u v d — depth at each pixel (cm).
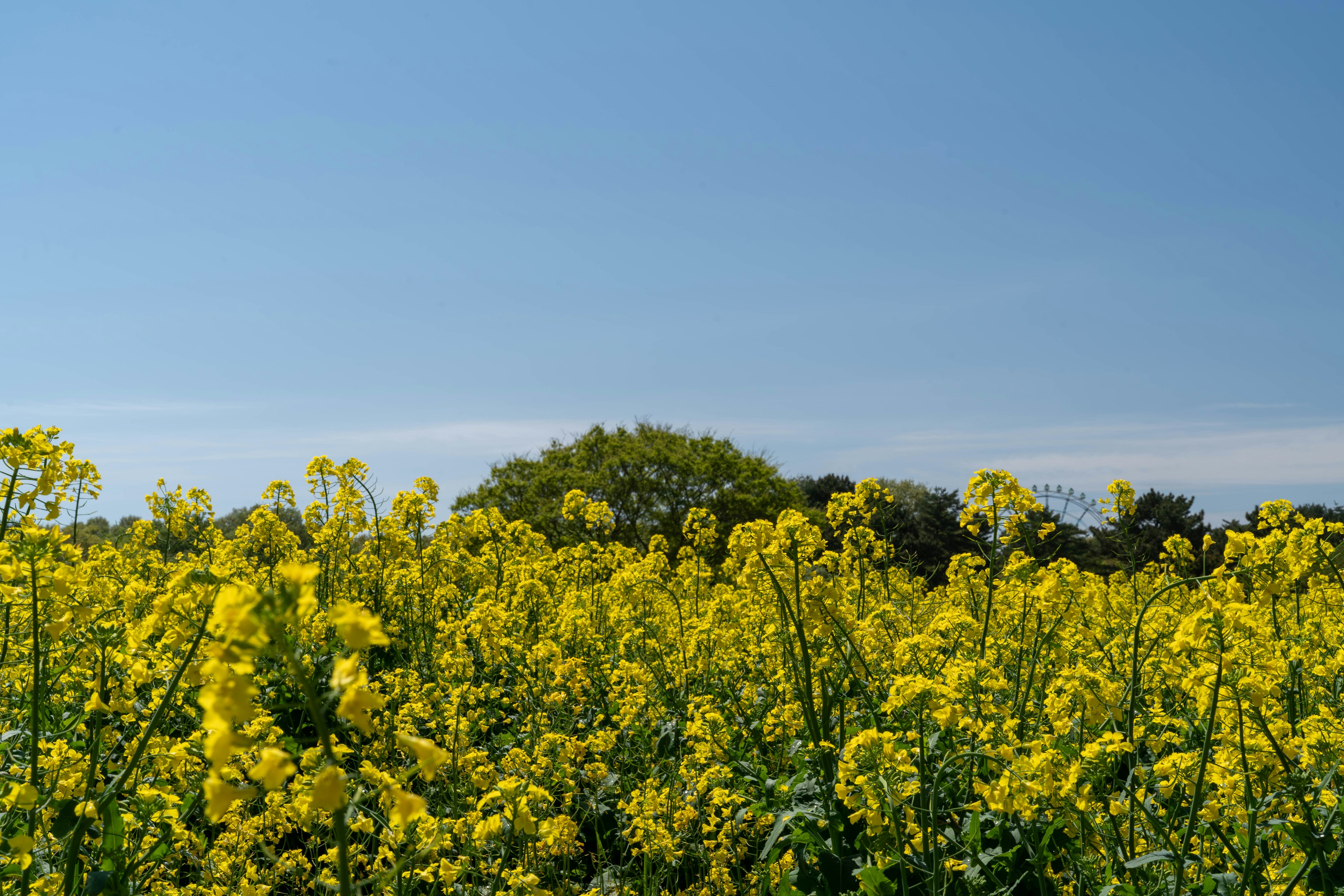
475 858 330
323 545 857
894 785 288
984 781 372
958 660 409
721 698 612
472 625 564
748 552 460
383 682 543
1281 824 290
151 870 311
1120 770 402
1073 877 335
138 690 414
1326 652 520
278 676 326
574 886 393
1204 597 316
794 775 454
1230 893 298
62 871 280
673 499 2933
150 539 845
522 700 574
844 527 665
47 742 344
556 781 427
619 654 705
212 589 259
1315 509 1391
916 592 786
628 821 430
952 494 2139
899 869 297
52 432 361
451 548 843
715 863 376
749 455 3177
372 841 351
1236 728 333
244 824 335
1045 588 450
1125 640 478
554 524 2847
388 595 778
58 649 405
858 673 466
